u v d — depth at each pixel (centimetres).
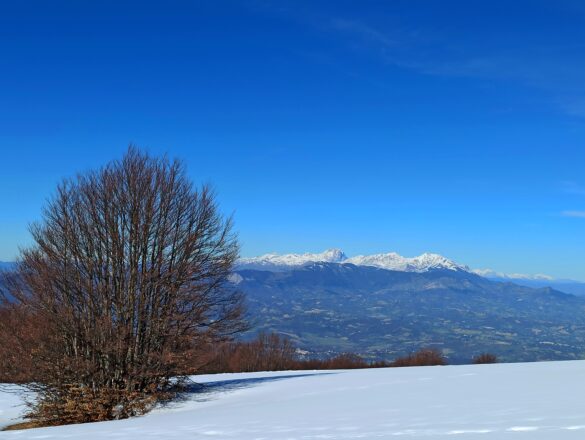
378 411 1166
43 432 1385
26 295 2059
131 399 1941
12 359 2012
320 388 1867
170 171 2267
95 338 2008
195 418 1423
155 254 2177
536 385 1477
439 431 833
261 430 1025
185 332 2131
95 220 2130
